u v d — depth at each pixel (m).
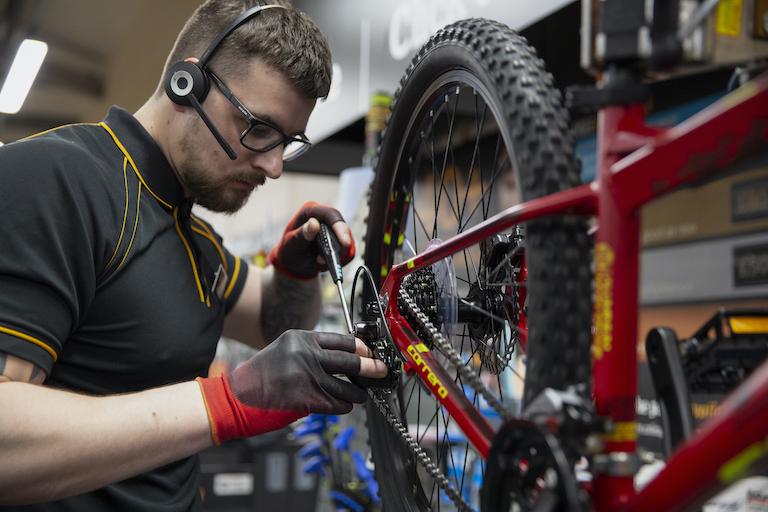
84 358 0.90
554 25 1.84
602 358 0.53
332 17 2.52
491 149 2.15
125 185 0.93
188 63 0.93
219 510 2.78
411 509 0.93
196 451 0.77
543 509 0.46
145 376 0.93
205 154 0.96
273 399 0.77
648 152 0.51
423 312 0.84
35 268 0.77
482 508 0.57
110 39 3.45
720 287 1.79
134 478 0.93
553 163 0.59
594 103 0.54
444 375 0.74
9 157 0.81
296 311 1.28
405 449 0.98
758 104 0.45
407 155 1.03
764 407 0.40
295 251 1.20
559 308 0.56
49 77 3.95
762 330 0.79
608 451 0.53
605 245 0.53
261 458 2.86
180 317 0.96
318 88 0.97
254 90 0.93
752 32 0.56
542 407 0.50
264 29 0.93
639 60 0.53
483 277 0.85
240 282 1.27
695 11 0.51
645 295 2.02
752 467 0.42
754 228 1.70
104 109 4.31
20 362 0.75
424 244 1.13
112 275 0.89
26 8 3.34
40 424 0.70
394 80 2.11
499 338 0.88
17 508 0.84
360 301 1.11
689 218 1.88
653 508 0.47
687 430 0.67
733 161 0.47
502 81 0.67
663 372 0.71
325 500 1.93
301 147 1.09
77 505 0.88
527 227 0.60
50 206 0.81
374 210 1.07
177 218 1.03
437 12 1.87
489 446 0.62
